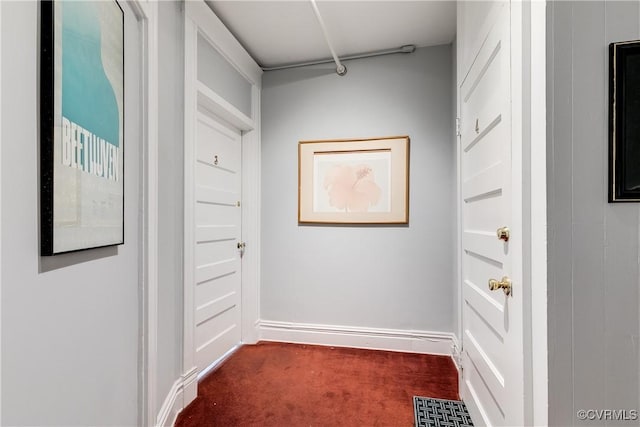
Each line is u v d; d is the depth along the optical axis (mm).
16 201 663
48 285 769
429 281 2600
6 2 637
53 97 756
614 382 865
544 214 909
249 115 2779
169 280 1682
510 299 1129
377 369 2279
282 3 2082
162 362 1577
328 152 2787
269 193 2908
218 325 2434
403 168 2643
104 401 1042
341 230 2768
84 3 896
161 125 1573
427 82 2617
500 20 1220
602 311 870
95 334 990
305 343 2799
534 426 981
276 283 2883
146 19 1354
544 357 911
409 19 2264
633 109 854
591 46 878
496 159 1291
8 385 645
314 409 1779
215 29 2172
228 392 1964
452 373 2217
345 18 2246
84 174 894
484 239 1437
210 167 2340
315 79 2832
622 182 855
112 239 1063
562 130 888
